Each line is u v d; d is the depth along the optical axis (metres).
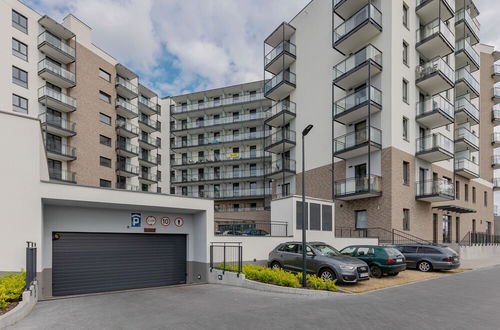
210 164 46.44
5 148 9.09
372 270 12.84
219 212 39.00
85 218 11.62
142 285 12.89
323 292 9.49
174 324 6.24
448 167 25.84
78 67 31.22
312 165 25.42
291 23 29.17
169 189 48.75
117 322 6.40
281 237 15.12
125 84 37.06
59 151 29.33
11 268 8.74
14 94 25.89
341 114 21.50
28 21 27.39
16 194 9.07
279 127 30.42
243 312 7.21
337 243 17.20
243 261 13.91
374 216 19.94
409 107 21.47
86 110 31.77
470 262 19.50
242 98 46.56
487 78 35.56
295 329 5.90
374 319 6.60
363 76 21.44
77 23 31.52
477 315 6.95
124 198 11.44
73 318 6.74
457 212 26.19
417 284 11.29
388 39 20.59
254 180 44.94
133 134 37.59
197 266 13.80
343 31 23.31
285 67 29.83
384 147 20.02
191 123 48.28
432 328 6.01
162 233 13.54
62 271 11.11
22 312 6.74
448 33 22.06
